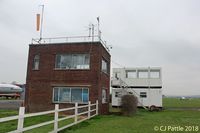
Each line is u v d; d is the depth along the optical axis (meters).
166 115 26.92
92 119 19.19
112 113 26.95
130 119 20.48
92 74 23.66
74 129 13.54
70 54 24.58
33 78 25.12
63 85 24.20
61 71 24.52
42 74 24.95
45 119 18.09
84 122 16.72
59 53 24.80
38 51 25.42
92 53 24.02
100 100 24.08
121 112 25.52
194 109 40.47
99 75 23.69
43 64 25.08
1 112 22.48
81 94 23.72
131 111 24.84
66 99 23.97
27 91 25.06
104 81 26.78
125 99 25.19
